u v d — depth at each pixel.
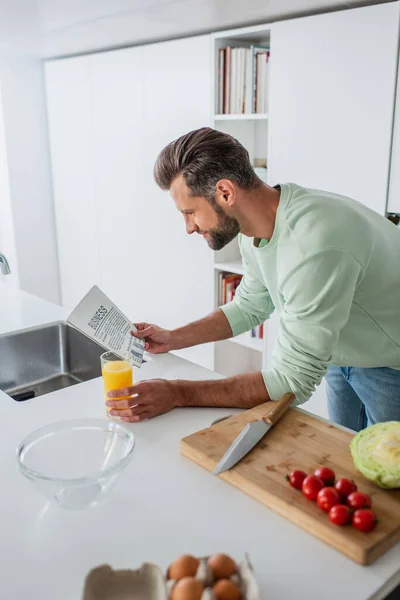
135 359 1.44
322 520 0.88
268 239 1.36
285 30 2.38
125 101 3.30
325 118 2.32
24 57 3.78
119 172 3.48
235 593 0.69
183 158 1.25
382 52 2.07
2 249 4.23
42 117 3.97
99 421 1.11
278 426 1.16
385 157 2.15
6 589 0.79
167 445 1.15
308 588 0.79
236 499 0.98
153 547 0.87
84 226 3.90
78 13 2.37
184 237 3.15
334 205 1.26
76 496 0.93
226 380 1.30
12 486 1.02
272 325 2.76
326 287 1.19
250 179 1.28
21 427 1.24
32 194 4.05
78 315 1.40
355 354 1.48
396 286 1.39
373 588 0.79
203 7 2.25
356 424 1.83
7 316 2.03
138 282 3.58
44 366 1.96
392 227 1.47
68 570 0.83
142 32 2.86
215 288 3.06
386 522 0.88
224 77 2.76
